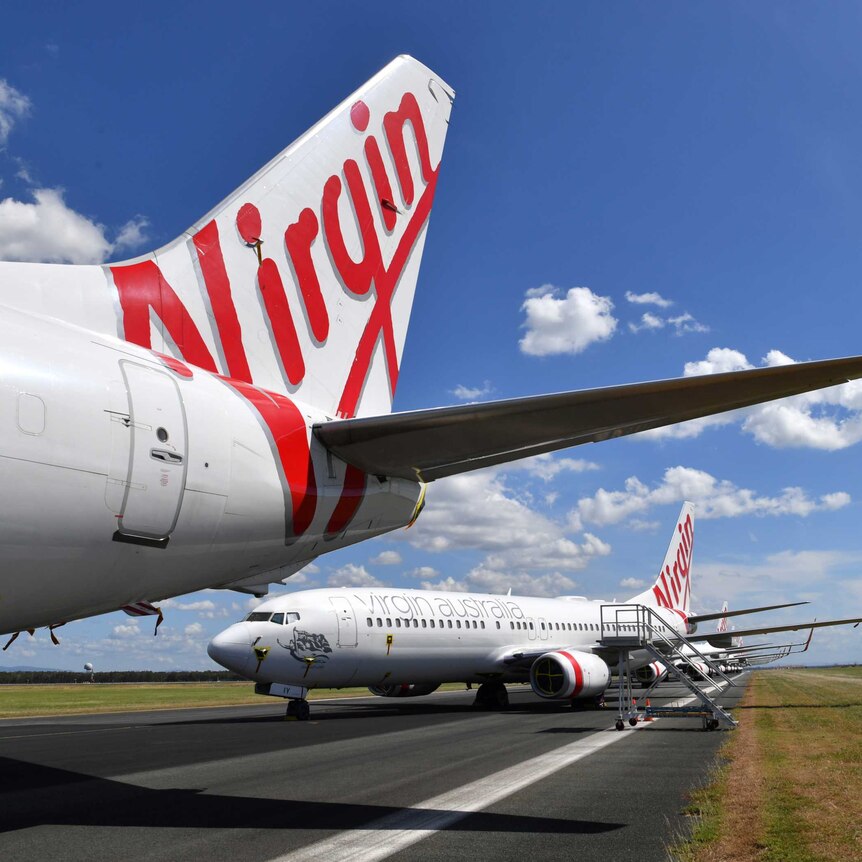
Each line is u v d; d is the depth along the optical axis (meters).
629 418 6.39
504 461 7.36
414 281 9.57
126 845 6.59
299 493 6.78
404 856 6.31
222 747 14.73
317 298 8.16
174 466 5.73
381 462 7.36
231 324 7.23
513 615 30.47
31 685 72.81
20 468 4.82
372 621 24.00
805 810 8.28
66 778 10.59
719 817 7.88
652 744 15.16
